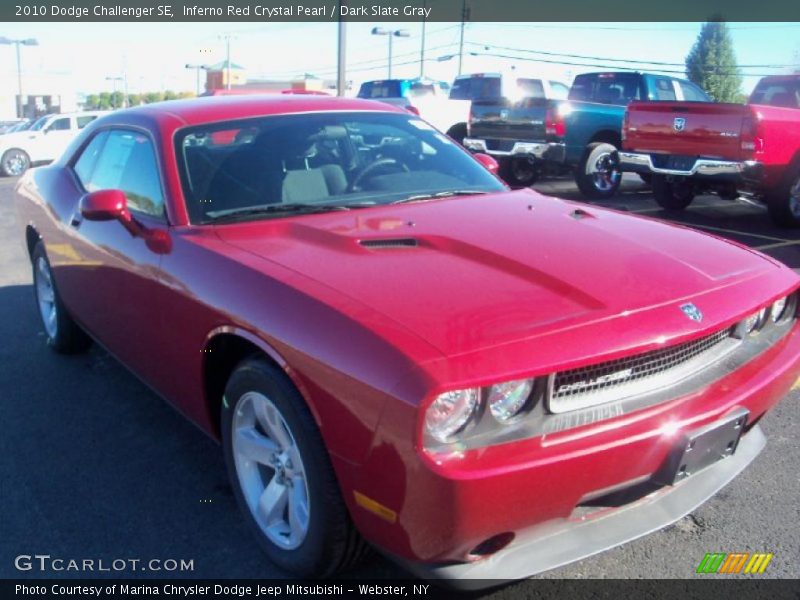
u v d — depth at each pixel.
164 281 3.16
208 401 3.10
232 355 2.99
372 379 2.18
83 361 5.05
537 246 2.86
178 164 3.48
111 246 3.67
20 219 5.39
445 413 2.13
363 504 2.29
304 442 2.46
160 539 3.07
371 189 3.64
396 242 2.93
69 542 3.06
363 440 2.22
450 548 2.17
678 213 10.31
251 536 3.08
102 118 4.68
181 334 3.09
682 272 2.75
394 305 2.40
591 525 2.47
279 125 3.80
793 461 3.55
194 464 3.67
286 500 2.78
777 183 8.77
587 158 11.54
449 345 2.20
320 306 2.44
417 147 4.04
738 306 2.65
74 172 4.67
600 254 2.82
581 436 2.24
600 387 2.36
